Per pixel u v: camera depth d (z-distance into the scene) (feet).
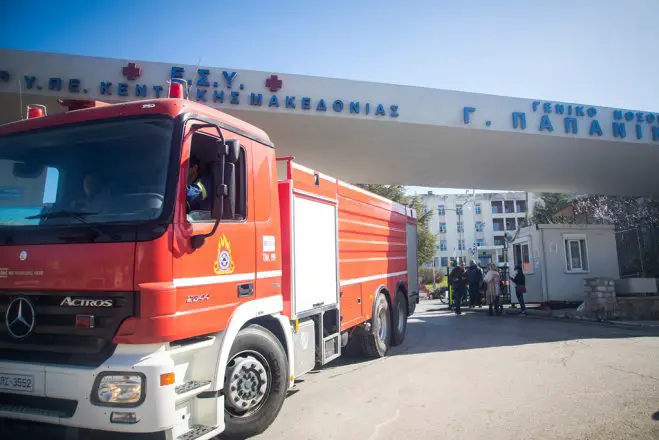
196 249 11.98
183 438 11.08
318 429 15.55
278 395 14.78
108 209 11.67
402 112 40.40
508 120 43.11
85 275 11.08
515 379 21.75
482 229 239.50
